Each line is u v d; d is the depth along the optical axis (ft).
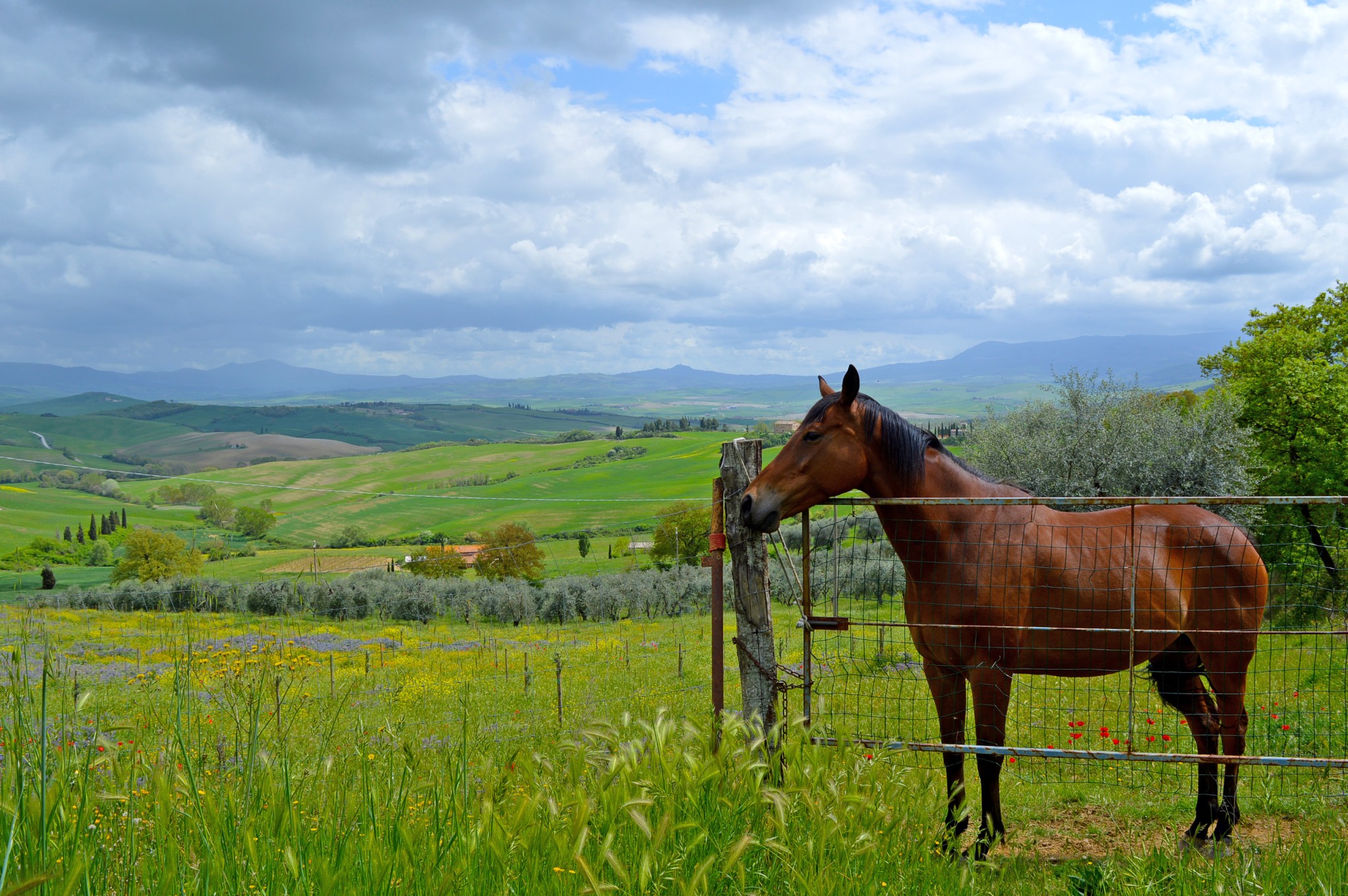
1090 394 82.17
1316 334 96.17
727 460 15.20
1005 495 16.06
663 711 11.57
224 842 7.80
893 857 10.37
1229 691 16.53
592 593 132.98
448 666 61.82
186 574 184.65
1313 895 10.80
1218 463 75.92
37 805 7.23
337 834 8.23
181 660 11.35
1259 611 16.67
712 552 15.40
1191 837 16.30
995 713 15.07
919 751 14.75
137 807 8.47
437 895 7.27
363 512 457.68
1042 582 15.51
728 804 10.26
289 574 155.43
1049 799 19.70
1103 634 15.66
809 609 15.33
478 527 398.42
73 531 368.68
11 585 133.49
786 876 9.32
